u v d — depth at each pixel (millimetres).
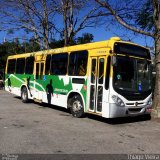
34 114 13070
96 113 11172
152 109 12148
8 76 19672
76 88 12297
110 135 9133
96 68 11203
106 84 10648
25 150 7242
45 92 14867
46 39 22891
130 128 10391
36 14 22234
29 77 16656
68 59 13031
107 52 10719
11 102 17672
